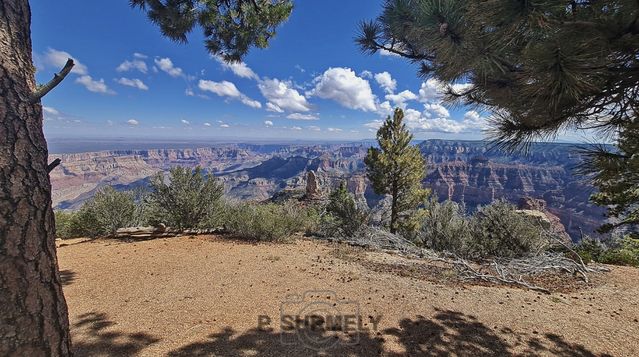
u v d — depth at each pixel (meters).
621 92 2.27
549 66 2.03
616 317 4.45
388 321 4.04
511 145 2.97
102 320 3.79
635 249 12.43
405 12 2.97
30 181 1.53
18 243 1.45
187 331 3.58
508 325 4.08
